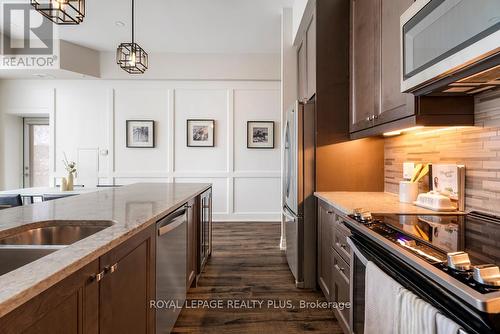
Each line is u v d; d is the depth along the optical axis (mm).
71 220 1332
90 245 939
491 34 843
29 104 5285
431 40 1129
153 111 5324
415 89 1307
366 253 1205
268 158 5387
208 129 5340
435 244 994
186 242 2141
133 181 5348
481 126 1432
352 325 1450
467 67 998
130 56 2986
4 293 599
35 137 5691
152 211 1544
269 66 5223
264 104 5355
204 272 2932
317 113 2492
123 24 4082
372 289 1078
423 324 745
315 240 2545
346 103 2492
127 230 1140
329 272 2135
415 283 840
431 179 1830
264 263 3186
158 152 5355
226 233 4496
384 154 2508
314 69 2586
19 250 1045
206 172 5367
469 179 1544
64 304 786
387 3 1686
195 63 5191
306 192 2541
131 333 1219
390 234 1136
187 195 2229
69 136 5328
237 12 3785
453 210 1591
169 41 4691
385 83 1722
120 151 5336
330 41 2492
